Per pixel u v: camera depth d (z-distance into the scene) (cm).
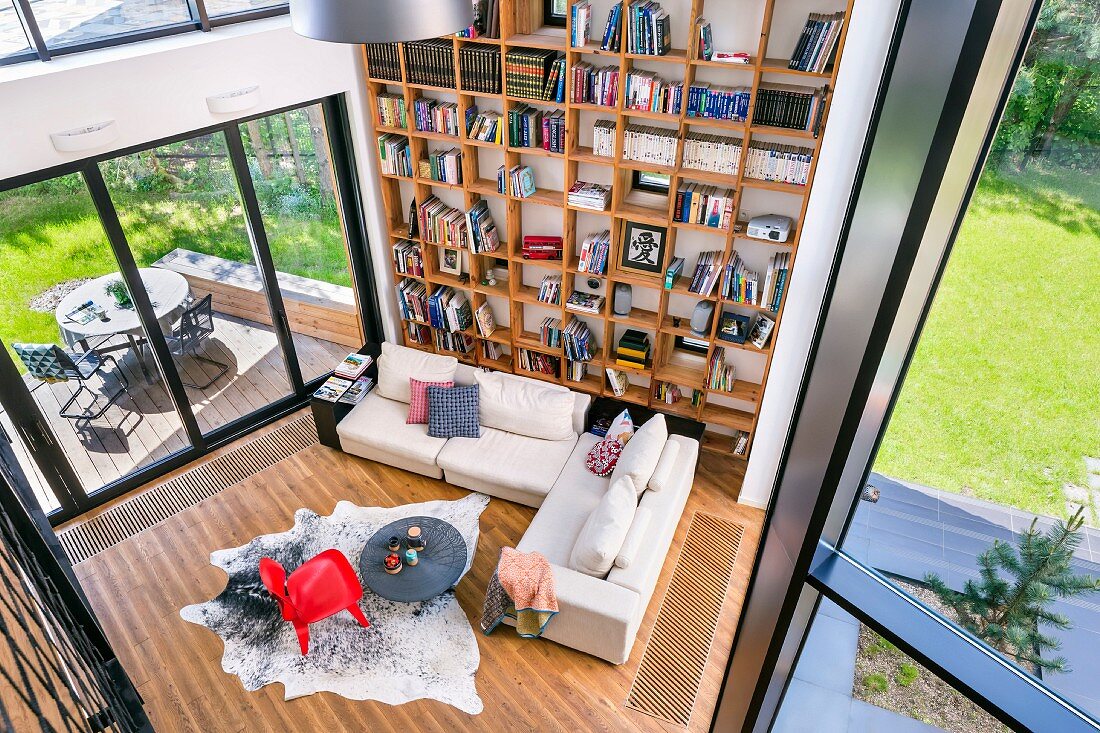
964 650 216
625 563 461
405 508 577
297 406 676
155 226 522
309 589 468
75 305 500
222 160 541
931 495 216
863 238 213
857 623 261
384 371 623
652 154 532
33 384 501
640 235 574
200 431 614
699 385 600
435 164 612
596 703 450
